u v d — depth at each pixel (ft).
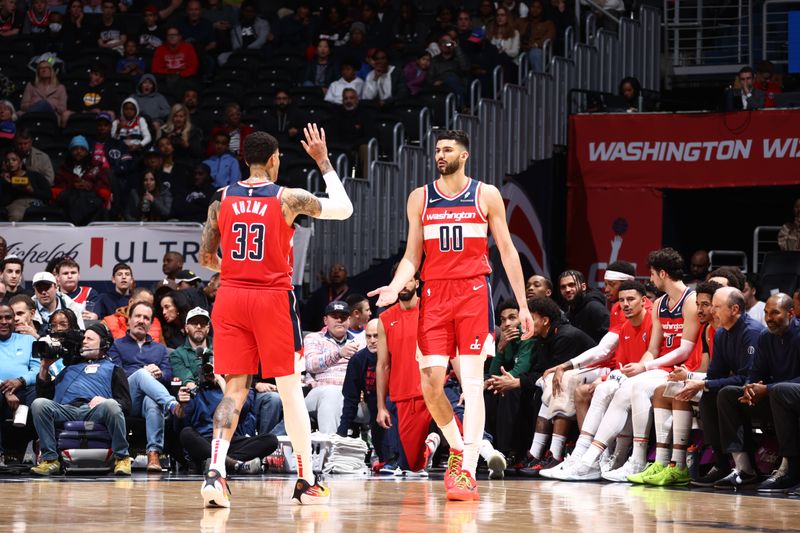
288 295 40.09
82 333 63.10
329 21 125.08
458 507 41.19
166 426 64.18
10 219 97.55
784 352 54.60
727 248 111.96
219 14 128.47
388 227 90.84
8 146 107.45
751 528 36.19
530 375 64.28
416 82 112.78
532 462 62.64
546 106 102.68
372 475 61.46
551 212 100.94
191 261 85.81
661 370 59.06
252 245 39.63
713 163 95.25
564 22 116.98
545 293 69.56
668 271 59.88
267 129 108.88
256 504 41.60
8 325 65.26
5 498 43.47
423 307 44.14
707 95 118.52
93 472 61.82
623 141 98.12
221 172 100.37
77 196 96.78
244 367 39.99
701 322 58.80
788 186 102.99
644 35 114.01
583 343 63.87
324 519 35.99
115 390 62.85
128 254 86.02
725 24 118.62
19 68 123.65
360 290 87.61
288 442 62.90
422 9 130.52
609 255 98.48
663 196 97.04
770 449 57.77
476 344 43.68
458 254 43.68
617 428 58.75
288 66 120.67
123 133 107.14
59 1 132.57
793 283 83.41
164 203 97.50
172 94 115.55
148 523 34.22
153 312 72.33
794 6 115.24
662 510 41.96
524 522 36.17
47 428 60.95
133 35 127.03
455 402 60.95
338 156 97.04
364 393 64.59
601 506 43.14
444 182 44.16
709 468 60.18
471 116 94.99
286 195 39.86
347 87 112.68
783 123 92.99
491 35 118.21
